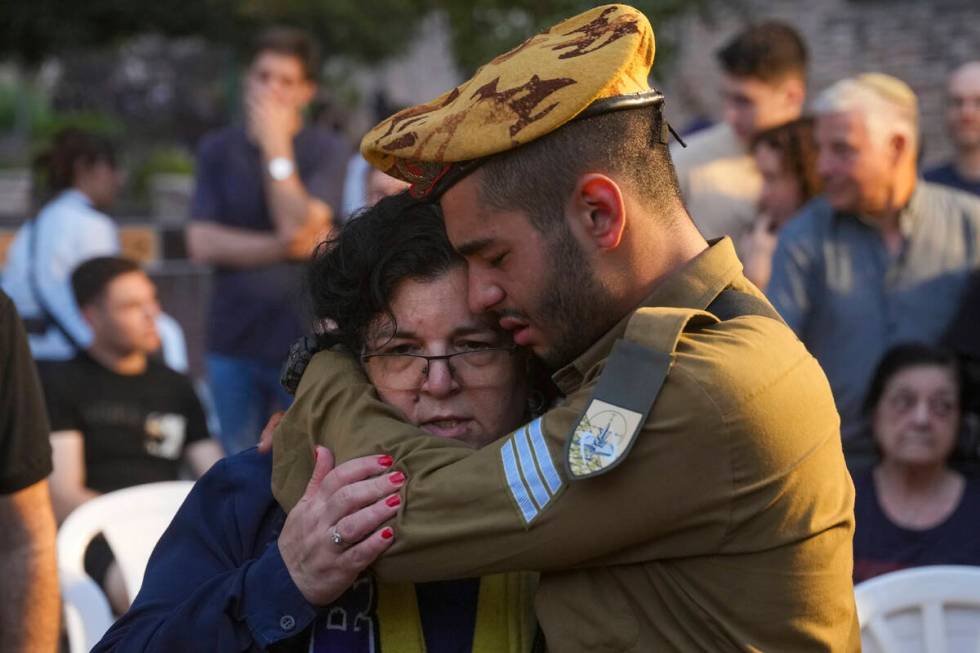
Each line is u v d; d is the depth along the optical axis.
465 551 2.24
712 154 6.18
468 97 2.26
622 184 2.23
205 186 6.88
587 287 2.25
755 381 2.14
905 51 12.34
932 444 4.61
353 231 2.58
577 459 2.14
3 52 22.19
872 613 3.94
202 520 2.64
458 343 2.51
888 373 4.73
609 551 2.21
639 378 2.15
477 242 2.28
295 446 2.54
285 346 6.81
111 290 5.85
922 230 5.33
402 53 21.42
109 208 9.09
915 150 5.37
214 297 6.96
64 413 5.83
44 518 3.47
